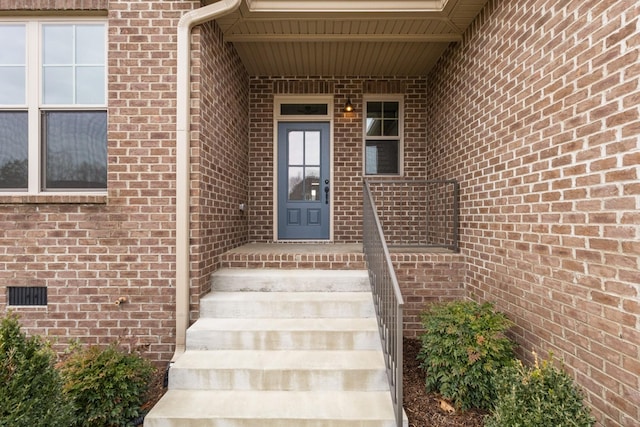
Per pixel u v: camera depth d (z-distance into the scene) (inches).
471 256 147.9
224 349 118.5
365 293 139.9
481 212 139.2
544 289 100.9
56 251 128.1
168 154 128.3
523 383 80.1
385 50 176.4
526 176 109.4
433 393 110.4
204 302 129.1
